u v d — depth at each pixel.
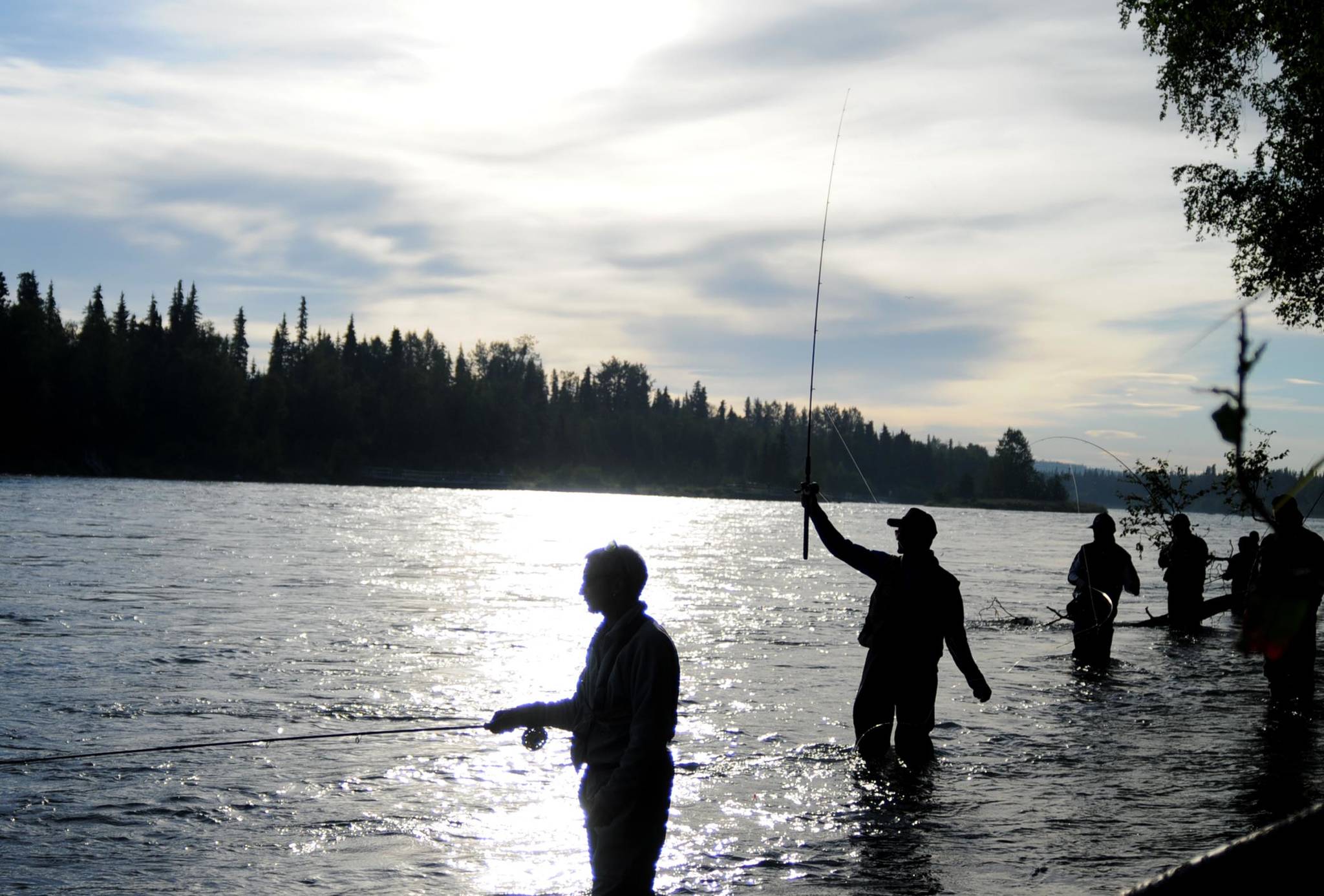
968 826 7.11
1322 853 2.26
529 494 169.75
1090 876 6.13
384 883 5.95
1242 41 17.02
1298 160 17.06
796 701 11.38
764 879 6.07
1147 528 19.67
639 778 4.84
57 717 9.67
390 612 18.41
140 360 139.25
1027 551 50.03
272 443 149.12
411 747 9.04
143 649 13.45
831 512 123.62
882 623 8.90
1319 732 10.13
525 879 6.03
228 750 8.80
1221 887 2.32
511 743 9.23
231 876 6.03
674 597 23.41
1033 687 12.73
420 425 177.62
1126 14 18.38
